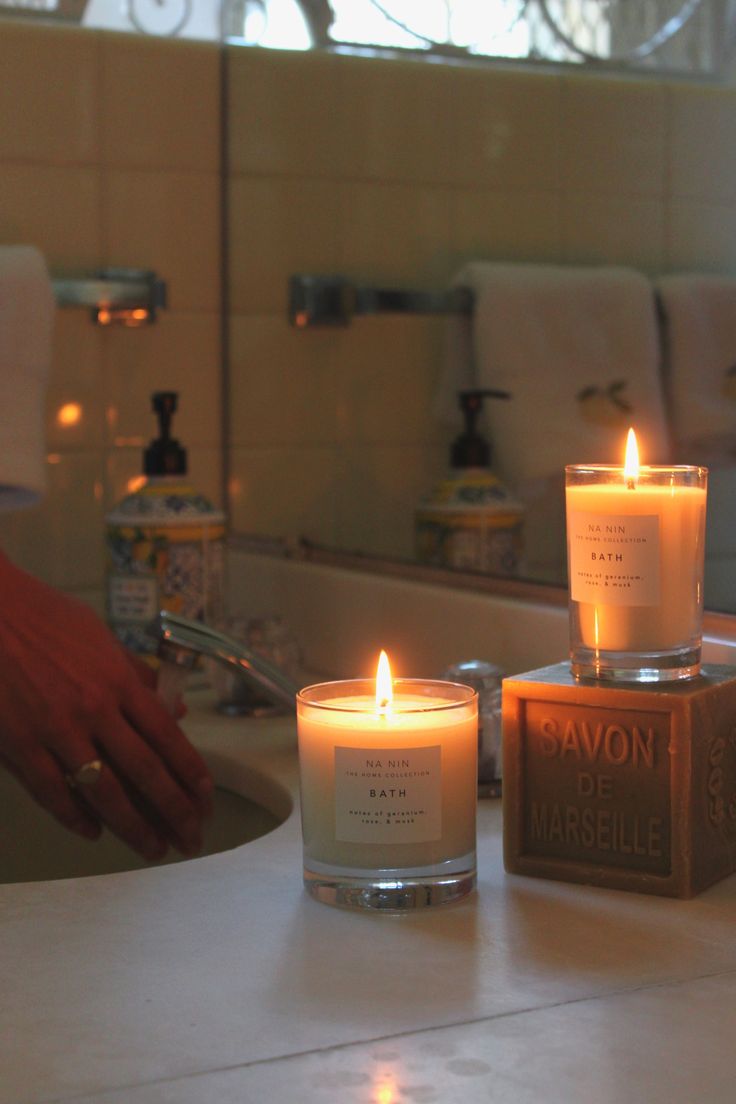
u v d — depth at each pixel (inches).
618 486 23.6
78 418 51.0
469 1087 16.1
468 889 23.3
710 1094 16.0
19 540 50.4
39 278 44.8
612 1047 17.2
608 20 35.0
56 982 19.5
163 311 52.1
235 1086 16.2
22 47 48.9
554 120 37.3
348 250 46.5
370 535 45.6
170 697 33.8
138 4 51.1
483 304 40.1
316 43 47.8
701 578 24.3
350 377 45.8
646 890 23.2
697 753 22.9
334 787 22.6
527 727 24.3
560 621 34.0
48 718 30.0
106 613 44.7
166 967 20.0
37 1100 15.9
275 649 39.4
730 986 19.1
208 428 53.2
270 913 22.4
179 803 31.4
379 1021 18.0
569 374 36.5
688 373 31.9
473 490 40.1
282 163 49.3
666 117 32.7
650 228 33.4
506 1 39.4
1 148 48.8
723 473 30.3
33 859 38.3
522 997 18.8
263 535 51.4
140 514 43.2
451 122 41.9
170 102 51.8
